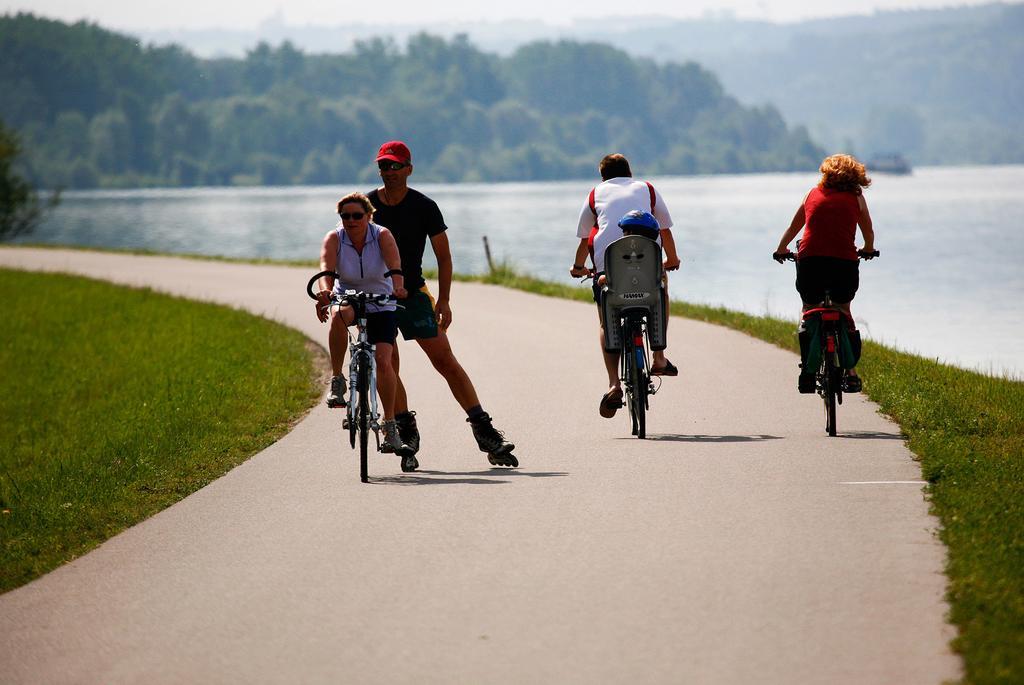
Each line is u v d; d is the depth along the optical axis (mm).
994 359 82000
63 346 79000
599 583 23797
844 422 39750
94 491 35094
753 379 49781
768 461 34000
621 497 30609
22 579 26625
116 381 63188
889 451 34688
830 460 33781
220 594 24141
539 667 19734
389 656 20469
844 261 38031
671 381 49844
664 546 26109
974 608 21156
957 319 109688
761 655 19828
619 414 43531
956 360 81125
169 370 63656
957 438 35375
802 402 44031
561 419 42812
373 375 34125
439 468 35438
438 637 21266
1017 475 30438
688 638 20703
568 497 30859
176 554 27250
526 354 60312
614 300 38531
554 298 92938
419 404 46656
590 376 52719
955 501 28266
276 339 71750
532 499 30797
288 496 32375
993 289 137875
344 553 26578
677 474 32906
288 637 21578
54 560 28031
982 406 39938
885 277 155625
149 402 53562
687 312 77375
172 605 23641
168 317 89188
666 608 22219
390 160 34812
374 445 39438
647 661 19797
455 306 86562
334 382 34375
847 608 21797
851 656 19609
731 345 60906
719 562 24797
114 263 152000
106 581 25516
